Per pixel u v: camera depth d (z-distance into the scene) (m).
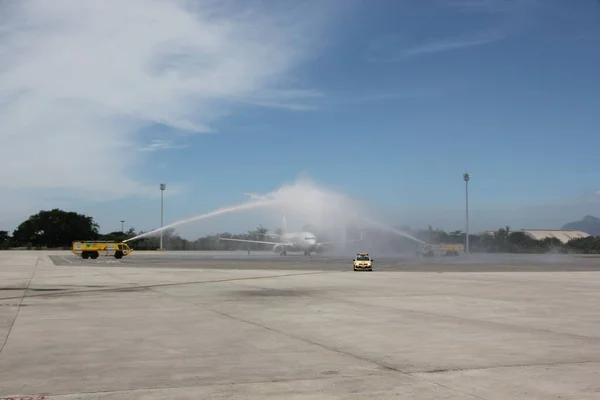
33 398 9.36
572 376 10.92
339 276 45.16
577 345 14.43
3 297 27.50
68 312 21.58
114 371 11.45
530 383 10.34
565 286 34.72
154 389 9.95
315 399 9.27
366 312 21.52
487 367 11.76
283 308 22.91
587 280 40.53
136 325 18.08
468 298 27.06
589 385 10.20
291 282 38.22
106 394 9.61
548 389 9.90
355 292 30.39
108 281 38.75
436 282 38.31
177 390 9.88
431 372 11.30
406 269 57.75
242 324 18.30
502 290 31.73
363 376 10.95
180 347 14.21
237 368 11.71
